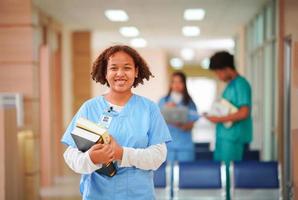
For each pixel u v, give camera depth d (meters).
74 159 1.79
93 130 1.77
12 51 4.90
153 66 12.26
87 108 1.93
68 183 5.99
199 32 8.55
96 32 8.36
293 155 3.19
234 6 5.78
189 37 9.40
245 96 3.64
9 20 4.89
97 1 5.32
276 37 4.88
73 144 1.86
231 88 3.70
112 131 1.86
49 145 5.63
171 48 12.20
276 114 4.85
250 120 3.77
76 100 8.16
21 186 4.52
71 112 8.02
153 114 1.93
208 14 6.38
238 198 3.41
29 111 4.91
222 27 7.85
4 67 4.91
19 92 4.91
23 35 4.89
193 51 13.28
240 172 3.49
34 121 4.98
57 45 7.04
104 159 1.74
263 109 6.02
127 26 7.59
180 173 3.52
